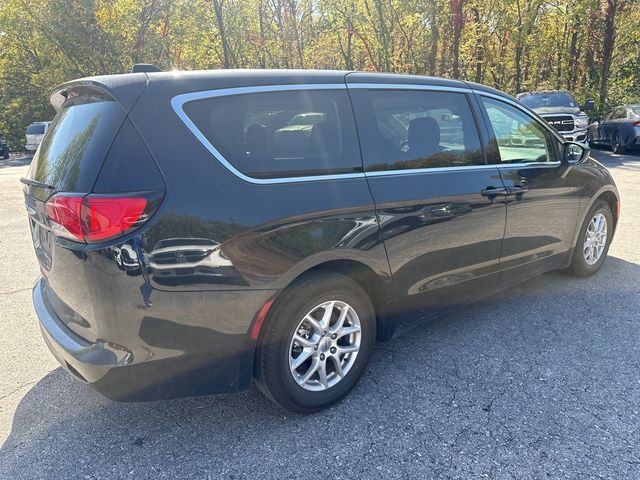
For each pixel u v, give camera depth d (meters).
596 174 4.41
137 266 2.15
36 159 2.79
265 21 28.11
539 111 14.09
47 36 24.50
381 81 3.05
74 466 2.42
